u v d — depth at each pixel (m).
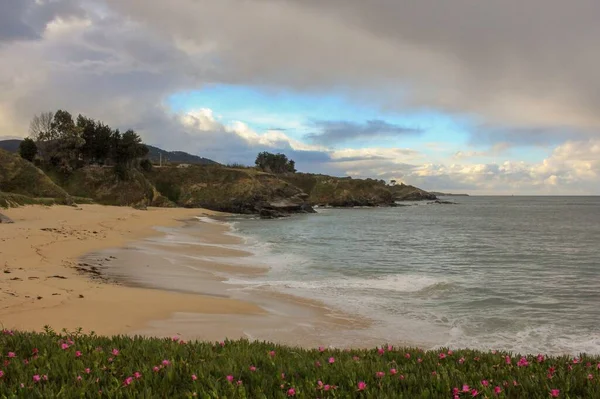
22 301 12.06
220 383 4.40
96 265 20.42
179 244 32.59
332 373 4.75
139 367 4.77
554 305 15.80
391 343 11.34
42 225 34.56
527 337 12.11
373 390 4.16
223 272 21.55
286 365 5.13
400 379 4.59
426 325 13.13
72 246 25.30
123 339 6.38
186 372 4.73
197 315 12.76
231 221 70.88
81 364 4.85
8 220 34.59
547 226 64.31
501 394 4.15
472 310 14.96
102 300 13.21
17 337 6.05
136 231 40.09
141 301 13.70
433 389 4.37
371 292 17.62
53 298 12.73
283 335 11.60
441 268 24.98
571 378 4.60
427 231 54.44
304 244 37.22
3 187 61.12
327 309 14.77
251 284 18.75
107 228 39.12
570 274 23.02
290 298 16.27
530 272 23.73
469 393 4.19
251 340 10.87
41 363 5.00
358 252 32.19
